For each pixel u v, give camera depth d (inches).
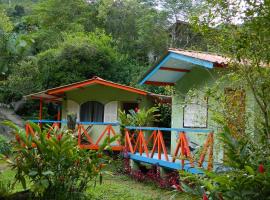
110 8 1079.0
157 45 1016.9
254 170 162.6
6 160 224.8
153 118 517.0
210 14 175.9
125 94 563.8
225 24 174.4
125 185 352.5
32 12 1264.8
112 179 384.2
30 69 797.2
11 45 178.1
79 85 539.8
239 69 185.8
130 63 924.0
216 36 180.7
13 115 799.1
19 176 221.9
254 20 162.9
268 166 156.5
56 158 224.8
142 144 399.5
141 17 1059.3
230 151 172.1
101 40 900.0
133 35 1067.3
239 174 158.1
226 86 280.1
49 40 989.8
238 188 154.7
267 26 161.0
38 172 220.2
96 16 1087.6
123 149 443.5
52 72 780.6
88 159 235.9
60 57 782.5
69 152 226.5
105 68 811.4
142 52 1020.5
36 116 810.2
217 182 164.2
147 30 1021.8
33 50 962.1
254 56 169.5
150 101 596.4
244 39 167.6
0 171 360.5
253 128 216.7
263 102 179.0
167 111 583.5
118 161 430.9
